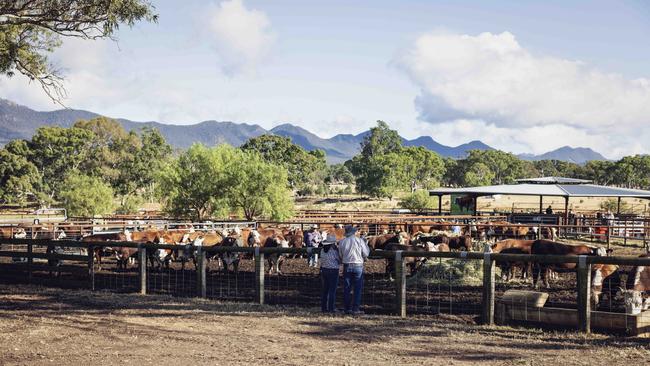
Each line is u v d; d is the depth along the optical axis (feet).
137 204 189.88
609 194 118.32
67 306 40.42
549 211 136.67
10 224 106.01
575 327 32.45
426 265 55.57
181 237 71.61
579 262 32.17
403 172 391.45
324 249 38.86
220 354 27.22
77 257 50.70
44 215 161.27
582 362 26.04
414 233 90.63
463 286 51.62
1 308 39.55
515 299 34.40
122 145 332.19
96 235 71.67
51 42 50.90
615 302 40.40
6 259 76.54
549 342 29.94
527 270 57.67
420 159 461.78
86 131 333.21
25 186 291.58
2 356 26.50
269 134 402.72
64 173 318.86
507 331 32.78
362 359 26.50
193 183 133.28
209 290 48.26
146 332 32.01
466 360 26.45
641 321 31.01
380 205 323.16
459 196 138.00
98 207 165.78
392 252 38.14
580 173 568.41
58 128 332.80
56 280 51.72
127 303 41.63
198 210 135.33
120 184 323.78
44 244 52.13
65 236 88.69
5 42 48.42
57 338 30.42
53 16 44.60
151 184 325.42
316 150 469.16
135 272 61.62
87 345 28.89
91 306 40.47
